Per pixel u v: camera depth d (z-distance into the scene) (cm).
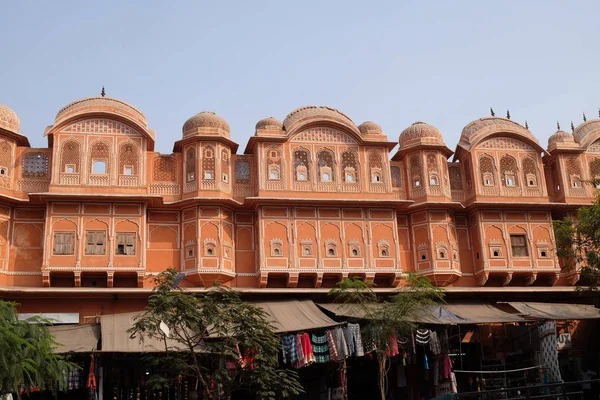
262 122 2280
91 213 2061
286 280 2134
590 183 2202
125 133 2162
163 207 2136
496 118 2475
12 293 1931
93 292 1962
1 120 2083
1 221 2033
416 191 2311
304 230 2173
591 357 2245
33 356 1417
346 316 1866
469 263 2317
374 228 2219
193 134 2191
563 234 2075
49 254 1994
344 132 2306
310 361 1797
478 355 2189
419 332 1938
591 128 2531
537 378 2028
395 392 2077
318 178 2241
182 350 1599
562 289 2244
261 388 1518
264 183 2191
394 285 2194
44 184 2108
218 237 2103
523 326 2145
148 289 1991
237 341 1532
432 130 2369
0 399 1373
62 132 2120
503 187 2366
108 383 1798
